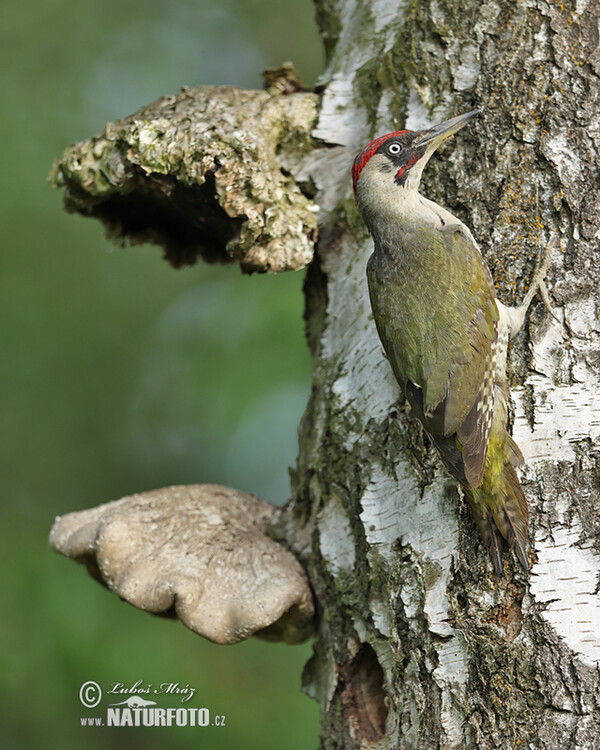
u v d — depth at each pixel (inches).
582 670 276.8
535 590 284.8
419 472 312.3
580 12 316.8
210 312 701.3
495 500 290.8
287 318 642.2
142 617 552.4
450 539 300.5
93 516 394.6
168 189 369.7
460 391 297.6
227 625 344.8
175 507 385.1
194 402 666.8
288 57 787.4
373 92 361.1
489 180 318.3
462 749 286.2
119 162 366.6
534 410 298.5
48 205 700.0
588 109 309.7
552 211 308.0
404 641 306.5
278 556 363.9
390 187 329.1
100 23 767.1
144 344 704.4
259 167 351.9
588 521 286.8
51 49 748.0
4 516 647.8
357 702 334.6
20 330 682.8
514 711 280.8
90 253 710.5
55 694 518.9
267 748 513.0
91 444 680.4
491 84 322.3
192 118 359.3
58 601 549.3
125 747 515.2
